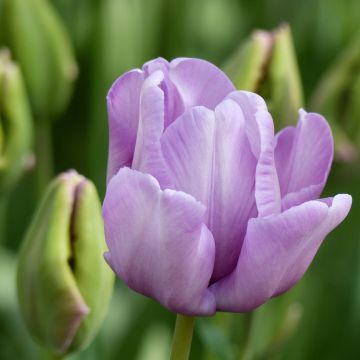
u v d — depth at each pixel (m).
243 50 0.72
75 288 0.68
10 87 0.75
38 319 0.69
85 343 0.70
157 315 0.90
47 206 0.68
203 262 0.58
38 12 0.80
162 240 0.57
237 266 0.58
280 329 0.78
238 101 0.58
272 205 0.58
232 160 0.58
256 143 0.58
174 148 0.58
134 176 0.57
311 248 0.58
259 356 0.78
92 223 0.68
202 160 0.58
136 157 0.58
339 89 0.78
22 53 0.80
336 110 0.78
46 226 0.68
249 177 0.58
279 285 0.58
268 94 0.71
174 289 0.58
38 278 0.68
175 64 0.59
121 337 0.87
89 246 0.68
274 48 0.71
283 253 0.57
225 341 0.73
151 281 0.58
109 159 0.60
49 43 0.80
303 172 0.59
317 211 0.57
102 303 0.69
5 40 0.80
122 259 0.58
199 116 0.58
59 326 0.69
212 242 0.58
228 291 0.58
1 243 0.91
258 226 0.57
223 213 0.58
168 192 0.56
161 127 0.57
